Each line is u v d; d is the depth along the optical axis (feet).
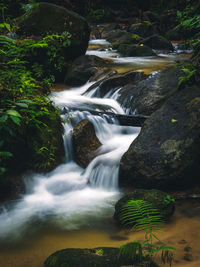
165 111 16.21
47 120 16.26
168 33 58.34
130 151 15.23
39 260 9.55
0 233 11.28
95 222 11.98
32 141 14.99
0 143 12.31
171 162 13.94
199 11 28.91
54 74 28.99
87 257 8.69
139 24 57.41
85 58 30.27
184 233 10.51
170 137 14.76
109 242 10.44
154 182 14.17
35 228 11.61
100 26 69.05
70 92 26.53
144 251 9.27
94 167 16.08
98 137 18.72
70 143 17.52
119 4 80.28
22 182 14.61
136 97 21.66
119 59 35.99
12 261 9.53
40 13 29.30
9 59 17.02
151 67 29.14
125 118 19.24
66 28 30.07
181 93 16.69
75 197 14.44
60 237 10.92
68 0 66.08
